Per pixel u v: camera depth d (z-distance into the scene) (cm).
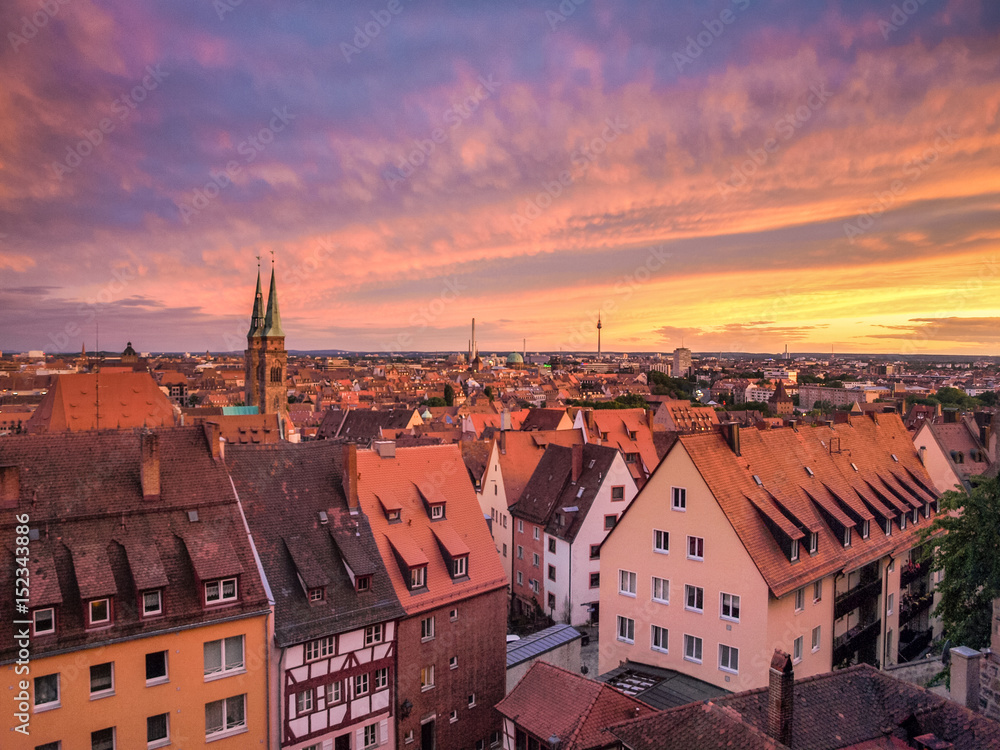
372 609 3503
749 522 3488
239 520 3378
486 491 6981
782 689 2031
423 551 3919
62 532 2941
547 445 7188
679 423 14138
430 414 17150
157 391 9488
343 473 3953
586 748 2359
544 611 5822
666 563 3703
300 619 3288
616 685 3478
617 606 3978
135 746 2823
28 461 3075
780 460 4222
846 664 3922
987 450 6538
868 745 2052
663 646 3734
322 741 3316
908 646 4841
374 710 3512
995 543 2922
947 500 3198
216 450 3534
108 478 3200
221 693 3022
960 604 3225
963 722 2016
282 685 3175
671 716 2136
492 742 4066
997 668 2172
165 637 2881
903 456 5497
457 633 3875
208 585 3036
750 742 1909
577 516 5519
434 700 3762
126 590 2897
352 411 14175
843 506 4150
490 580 4078
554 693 2789
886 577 4303
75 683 2683
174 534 3170
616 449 5628
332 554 3631
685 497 3606
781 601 3344
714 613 3472
